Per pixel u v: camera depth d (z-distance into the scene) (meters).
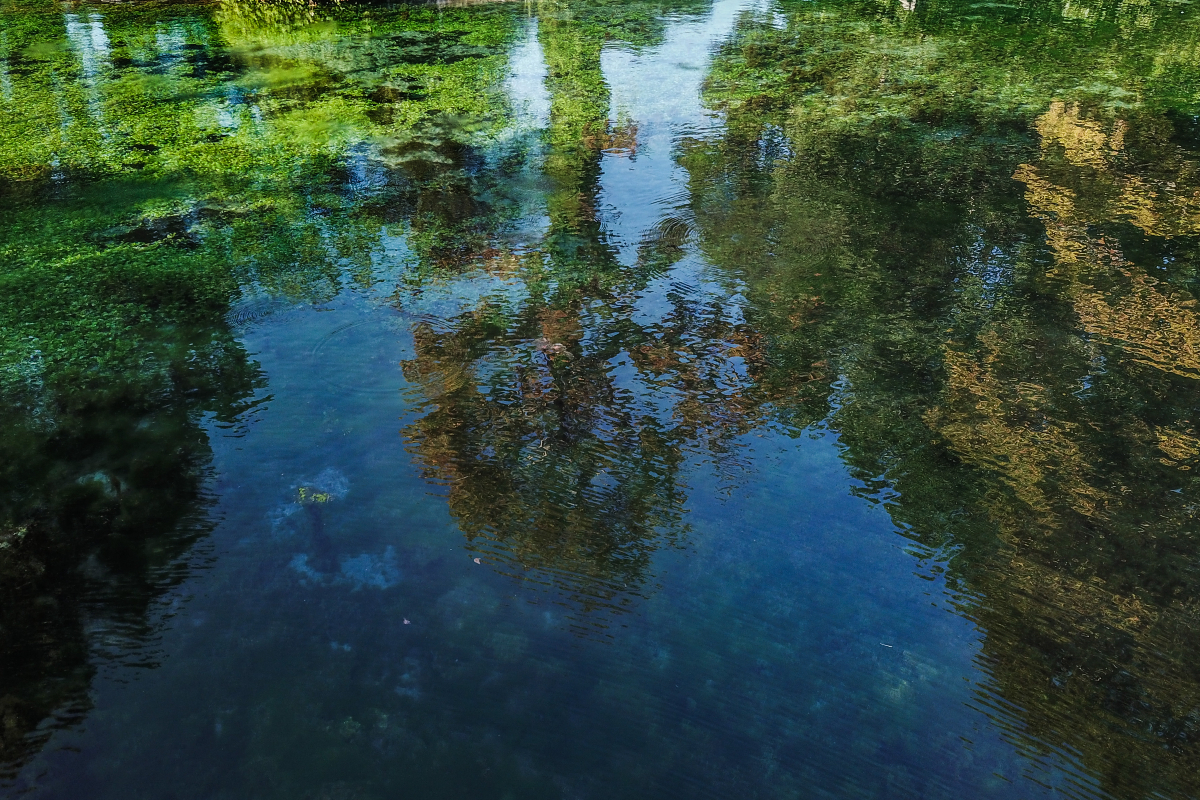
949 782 5.61
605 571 7.09
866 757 5.74
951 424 8.74
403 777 5.54
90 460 8.23
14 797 5.40
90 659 6.31
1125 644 6.55
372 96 17.05
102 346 9.89
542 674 6.25
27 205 12.91
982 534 7.51
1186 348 9.80
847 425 8.74
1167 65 18.50
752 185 13.52
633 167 14.13
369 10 23.19
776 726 5.93
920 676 6.30
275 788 5.48
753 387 9.25
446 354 9.72
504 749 5.73
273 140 15.08
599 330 10.15
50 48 19.92
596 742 5.79
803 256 11.63
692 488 7.94
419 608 6.75
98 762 5.64
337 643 6.46
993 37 20.64
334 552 7.23
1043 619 6.75
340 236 12.16
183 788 5.46
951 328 10.20
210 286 11.02
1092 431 8.65
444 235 12.18
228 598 6.84
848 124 15.70
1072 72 18.16
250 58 19.27
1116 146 14.65
